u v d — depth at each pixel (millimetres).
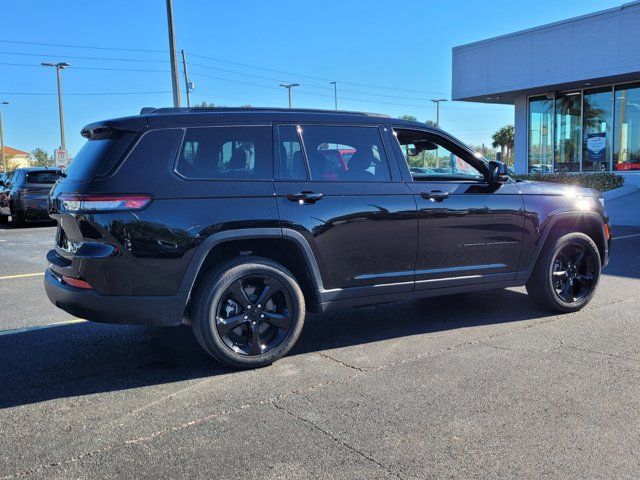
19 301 6766
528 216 5457
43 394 3941
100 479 2852
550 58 19578
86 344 5051
